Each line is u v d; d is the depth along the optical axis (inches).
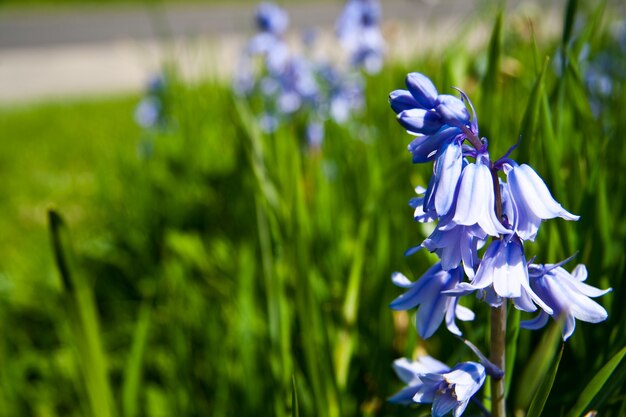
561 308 11.1
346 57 32.2
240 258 22.4
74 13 212.7
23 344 26.8
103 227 34.7
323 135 29.0
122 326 25.8
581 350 14.6
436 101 10.8
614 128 18.1
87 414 18.3
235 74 34.2
